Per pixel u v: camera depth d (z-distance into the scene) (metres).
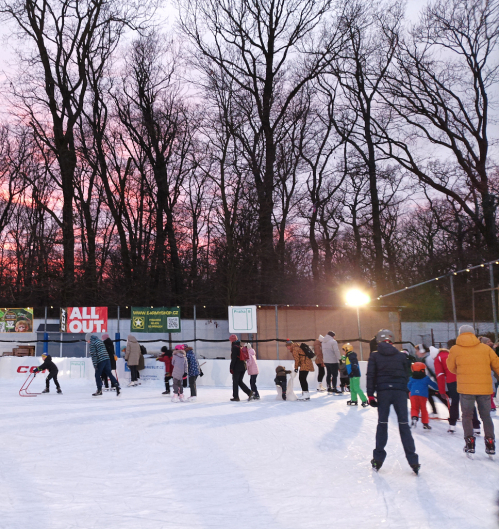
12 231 38.00
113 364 17.42
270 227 33.00
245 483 6.09
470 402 7.26
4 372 21.77
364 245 39.66
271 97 34.78
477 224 31.94
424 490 5.67
